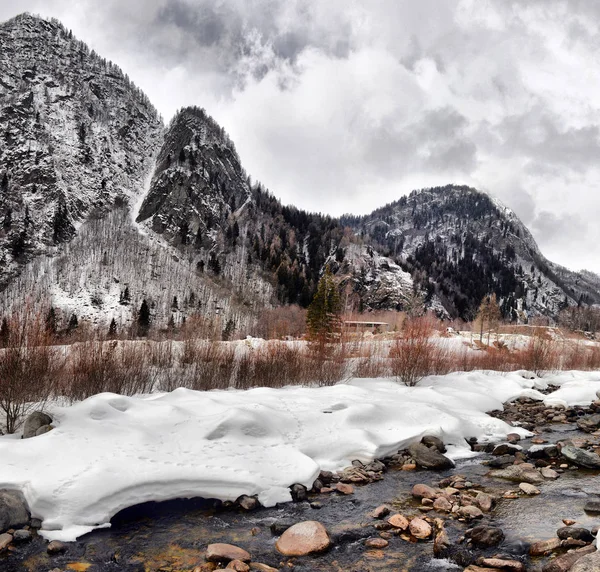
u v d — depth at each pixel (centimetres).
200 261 14550
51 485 483
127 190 19862
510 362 2119
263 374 1307
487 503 545
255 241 16600
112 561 416
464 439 848
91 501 479
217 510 532
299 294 13388
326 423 788
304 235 18050
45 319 882
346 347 1803
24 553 421
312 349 1513
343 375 1462
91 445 559
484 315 5034
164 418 684
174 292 12594
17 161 17438
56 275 12950
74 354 1011
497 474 675
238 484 553
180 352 1359
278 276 14188
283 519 515
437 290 16462
